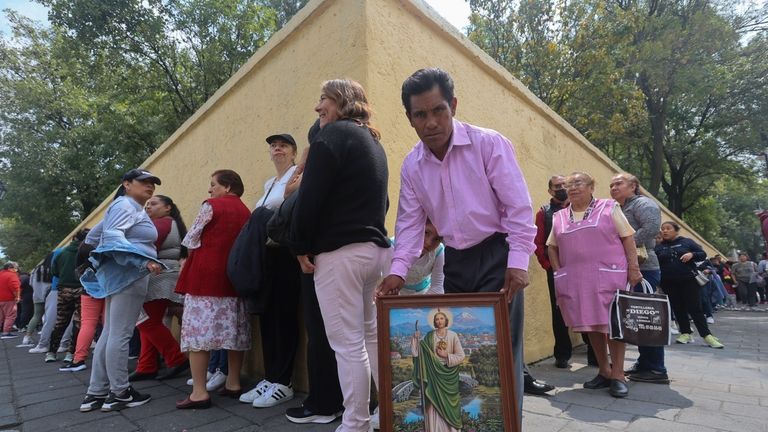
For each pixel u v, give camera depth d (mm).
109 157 16094
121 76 14680
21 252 25922
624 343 3203
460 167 1784
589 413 2729
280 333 2994
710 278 9109
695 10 16828
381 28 3195
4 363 5215
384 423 1487
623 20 14453
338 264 2074
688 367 4203
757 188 26312
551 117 5605
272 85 4062
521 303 1801
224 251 3057
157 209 3975
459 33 4016
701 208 27188
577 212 3436
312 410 2529
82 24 13102
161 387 3555
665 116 18703
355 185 2102
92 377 2971
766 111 18438
